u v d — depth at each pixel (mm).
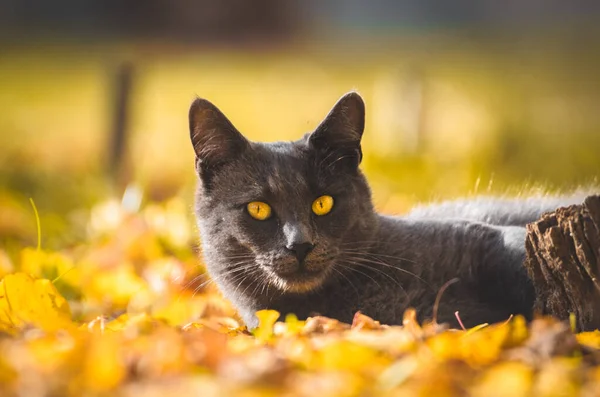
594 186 8281
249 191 6203
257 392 3656
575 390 3848
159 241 9055
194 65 35469
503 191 10469
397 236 6383
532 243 5574
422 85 18141
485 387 3764
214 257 6520
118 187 13227
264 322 5238
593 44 38688
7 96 27797
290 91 27891
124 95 14188
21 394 3643
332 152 6336
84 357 4023
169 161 16969
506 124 16906
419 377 3875
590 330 5414
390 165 15883
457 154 16594
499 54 36656
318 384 3746
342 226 6188
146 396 3615
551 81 27234
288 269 5988
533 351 4406
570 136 17172
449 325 5863
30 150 17953
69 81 30875
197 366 4141
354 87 7031
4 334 4793
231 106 24844
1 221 10508
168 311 6832
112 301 7758
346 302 6254
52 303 5934
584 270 5324
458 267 6188
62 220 11422
